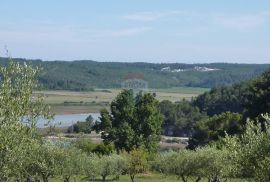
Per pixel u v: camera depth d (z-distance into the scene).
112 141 122.50
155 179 80.50
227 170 30.12
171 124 197.62
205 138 119.00
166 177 78.38
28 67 22.27
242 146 26.64
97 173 66.06
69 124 172.88
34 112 22.27
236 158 26.36
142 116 125.00
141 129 124.44
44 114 22.56
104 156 77.56
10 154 21.19
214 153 51.47
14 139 21.12
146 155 91.94
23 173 23.92
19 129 21.33
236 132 111.12
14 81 21.89
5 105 21.14
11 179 22.28
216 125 119.56
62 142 49.72
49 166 45.22
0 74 21.61
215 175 51.84
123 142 121.38
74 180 67.94
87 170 59.03
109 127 123.56
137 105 126.19
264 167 24.84
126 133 121.31
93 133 175.75
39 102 22.48
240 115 118.88
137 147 119.56
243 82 194.12
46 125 23.58
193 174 54.00
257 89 100.75
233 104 191.25
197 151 53.75
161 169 59.78
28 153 22.86
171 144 152.38
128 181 80.19
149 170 86.25
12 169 21.55
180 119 197.00
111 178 85.75
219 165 49.66
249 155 25.73
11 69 21.81
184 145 148.38
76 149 53.81
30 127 22.03
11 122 21.16
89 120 179.88
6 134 20.91
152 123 124.88
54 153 46.44
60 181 63.59
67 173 50.94
